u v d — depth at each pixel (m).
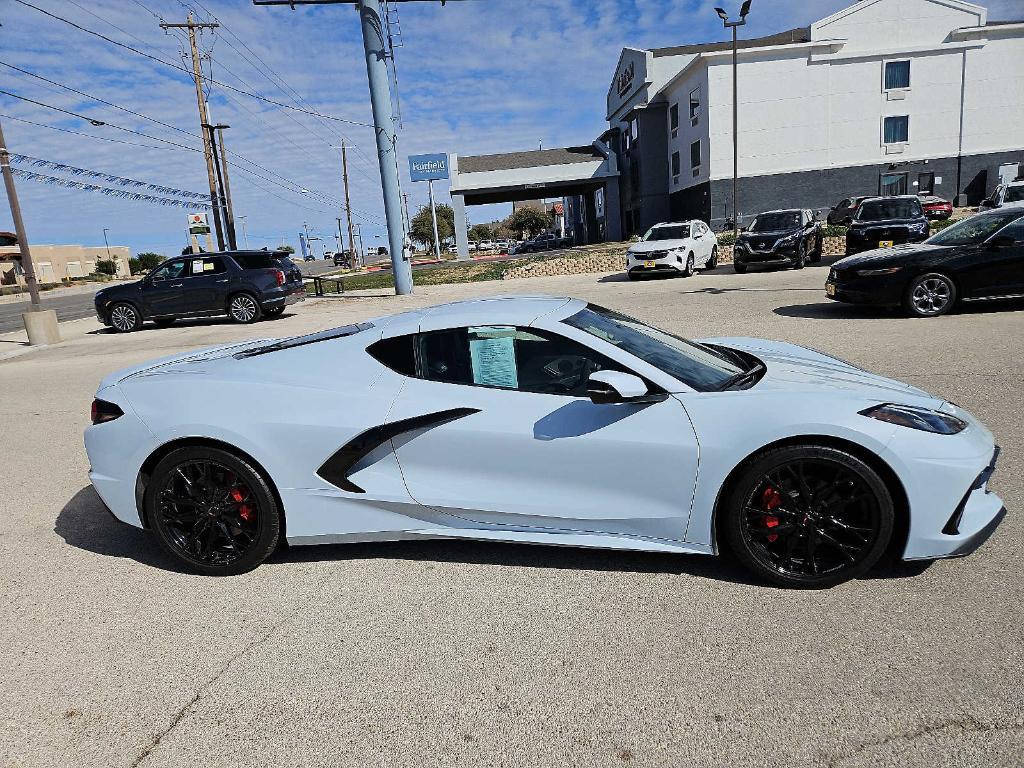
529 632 2.78
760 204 35.59
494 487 3.19
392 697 2.44
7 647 2.90
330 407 3.26
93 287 63.12
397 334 3.38
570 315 3.42
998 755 2.00
